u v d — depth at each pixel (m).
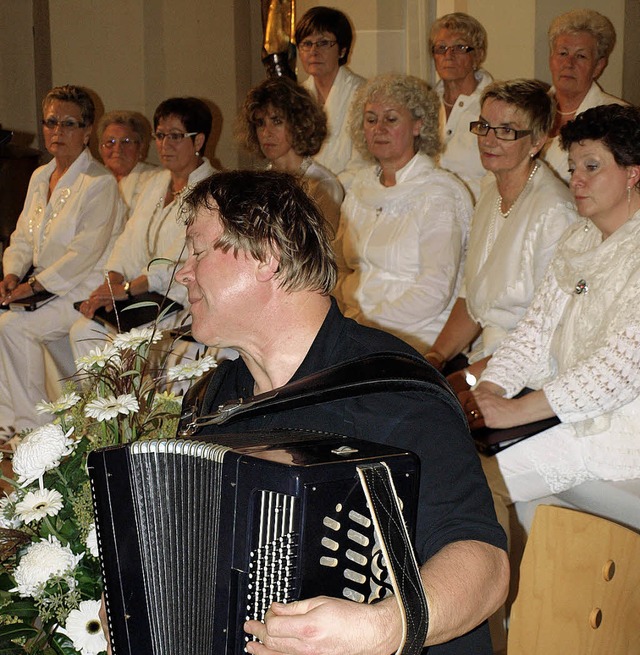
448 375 3.25
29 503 1.60
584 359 2.71
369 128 3.73
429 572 1.22
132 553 1.39
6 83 6.87
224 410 1.49
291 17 5.84
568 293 2.82
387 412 1.42
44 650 1.64
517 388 2.91
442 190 3.69
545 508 1.92
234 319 1.50
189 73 6.66
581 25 4.19
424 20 5.64
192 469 1.34
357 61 5.80
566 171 4.06
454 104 4.60
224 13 6.69
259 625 1.19
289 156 4.13
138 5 6.52
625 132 2.63
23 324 4.78
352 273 4.00
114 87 6.57
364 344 1.51
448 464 1.35
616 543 1.79
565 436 2.77
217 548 1.27
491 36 5.21
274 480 1.20
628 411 2.72
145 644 1.40
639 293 2.63
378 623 1.15
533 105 3.26
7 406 4.79
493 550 1.27
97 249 4.91
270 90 4.09
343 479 1.21
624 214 2.70
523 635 1.93
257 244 1.46
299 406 1.44
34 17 6.84
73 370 4.95
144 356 1.85
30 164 5.81
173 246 4.46
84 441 1.72
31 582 1.56
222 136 6.80
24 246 5.12
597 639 1.80
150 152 6.62
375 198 3.80
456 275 3.67
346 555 1.21
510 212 3.34
